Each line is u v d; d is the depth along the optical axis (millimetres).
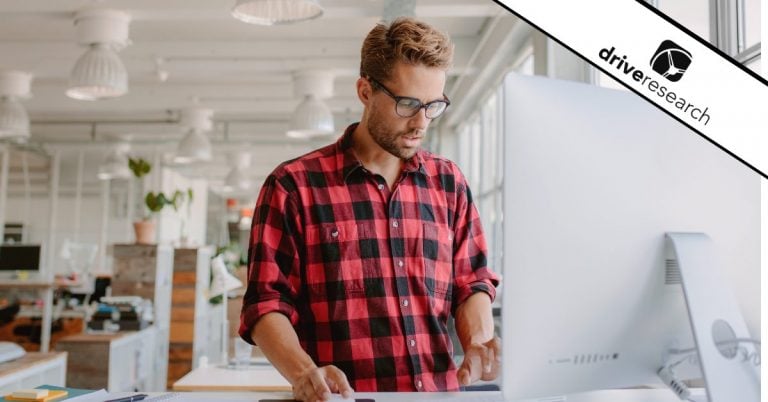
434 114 1245
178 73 6918
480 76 6516
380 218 1322
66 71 6746
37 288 7039
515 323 873
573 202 898
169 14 5004
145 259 5375
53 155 11547
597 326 922
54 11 5211
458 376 1090
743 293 1000
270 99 8656
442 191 1419
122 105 8367
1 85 6598
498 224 6496
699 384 1267
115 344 4258
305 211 1293
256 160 13750
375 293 1278
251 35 6469
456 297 1402
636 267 942
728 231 992
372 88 1256
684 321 980
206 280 6355
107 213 12016
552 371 902
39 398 1256
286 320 1205
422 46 1192
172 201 5762
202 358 3127
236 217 20125
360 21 6078
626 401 1146
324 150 1380
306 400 1062
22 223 11594
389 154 1348
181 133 10500
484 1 5016
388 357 1255
